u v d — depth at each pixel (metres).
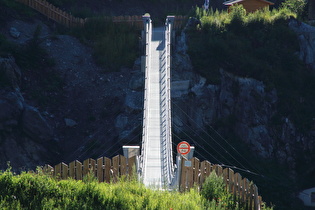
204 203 71.00
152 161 131.62
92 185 67.00
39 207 59.91
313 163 198.00
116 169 85.62
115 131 193.12
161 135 152.12
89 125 195.50
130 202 64.81
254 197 75.00
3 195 62.00
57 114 195.12
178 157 106.75
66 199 62.41
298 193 187.12
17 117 180.25
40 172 72.88
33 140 182.00
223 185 77.50
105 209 62.06
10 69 191.75
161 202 65.38
